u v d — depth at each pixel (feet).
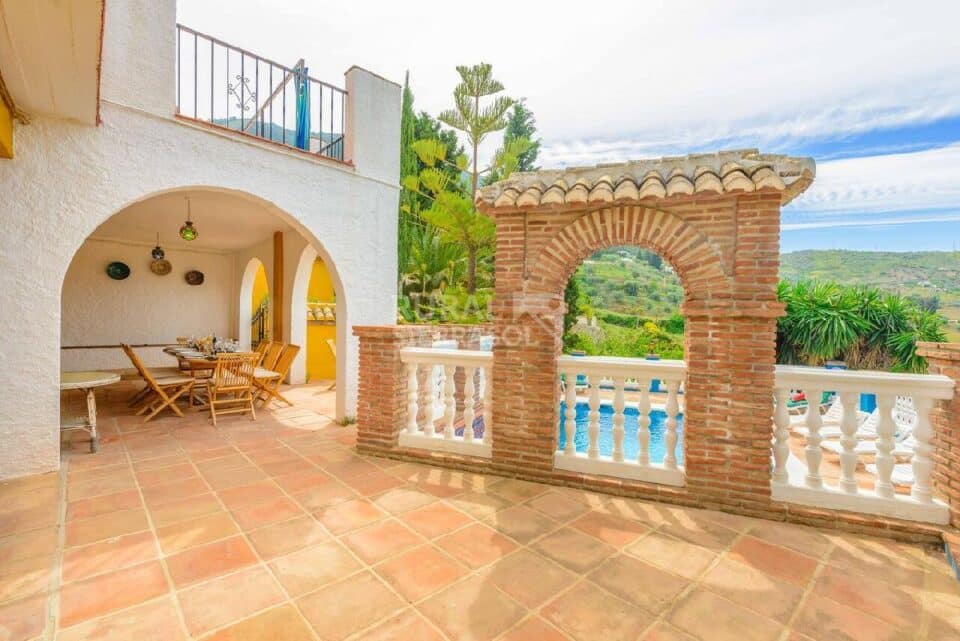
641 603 8.27
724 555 9.97
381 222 23.08
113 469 14.60
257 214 26.99
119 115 15.25
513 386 14.39
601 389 34.37
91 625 7.39
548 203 12.81
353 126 21.94
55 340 14.28
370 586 8.63
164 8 16.25
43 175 13.96
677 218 12.39
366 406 16.55
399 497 12.83
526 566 9.41
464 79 43.52
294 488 13.33
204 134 17.19
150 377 20.31
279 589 8.47
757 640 7.38
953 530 10.52
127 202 15.49
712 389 12.16
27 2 8.70
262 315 43.32
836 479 14.21
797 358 40.50
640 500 12.85
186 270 38.04
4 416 13.47
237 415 22.34
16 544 9.89
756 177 11.03
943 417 11.14
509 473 14.47
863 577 9.20
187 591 8.36
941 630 7.62
